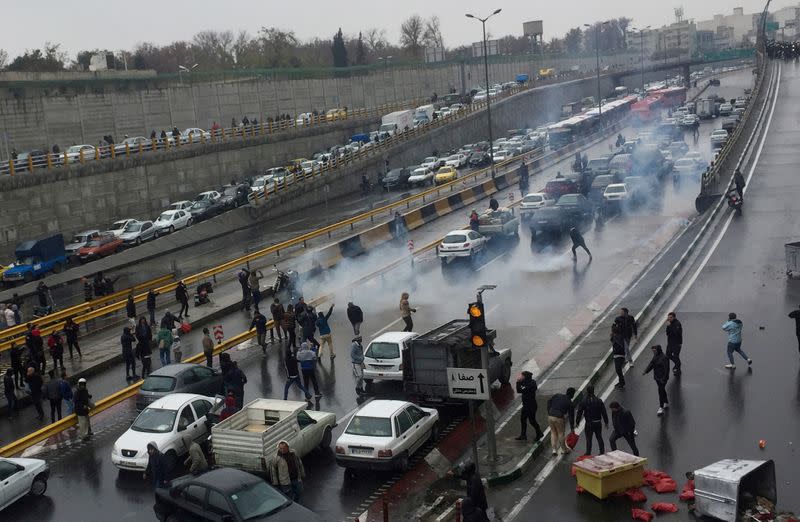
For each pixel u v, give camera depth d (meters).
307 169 75.44
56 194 57.62
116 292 42.47
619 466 16.66
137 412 25.53
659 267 36.06
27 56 120.31
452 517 16.61
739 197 45.31
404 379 22.92
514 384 24.58
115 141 79.00
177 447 20.80
